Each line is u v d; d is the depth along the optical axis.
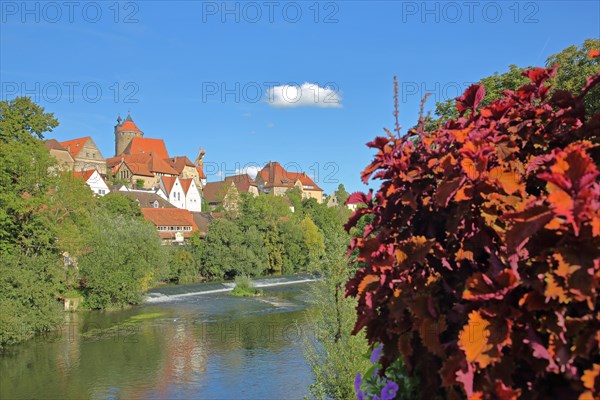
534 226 2.12
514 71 21.69
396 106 3.57
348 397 10.39
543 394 2.26
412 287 2.76
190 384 20.44
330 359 11.09
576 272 2.06
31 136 36.69
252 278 61.41
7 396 19.30
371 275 2.96
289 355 24.64
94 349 26.34
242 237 63.59
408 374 2.95
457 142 3.02
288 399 18.22
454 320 2.55
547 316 2.21
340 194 143.62
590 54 3.10
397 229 3.20
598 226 1.99
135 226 48.97
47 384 20.64
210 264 60.47
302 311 38.09
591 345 2.02
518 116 3.26
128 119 147.12
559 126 3.19
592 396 2.00
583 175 2.13
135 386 20.33
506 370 2.24
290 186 137.50
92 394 19.45
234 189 81.31
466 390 2.20
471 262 2.65
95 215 46.66
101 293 39.75
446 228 2.77
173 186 106.06
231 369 22.42
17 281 29.33
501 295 2.25
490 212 2.57
